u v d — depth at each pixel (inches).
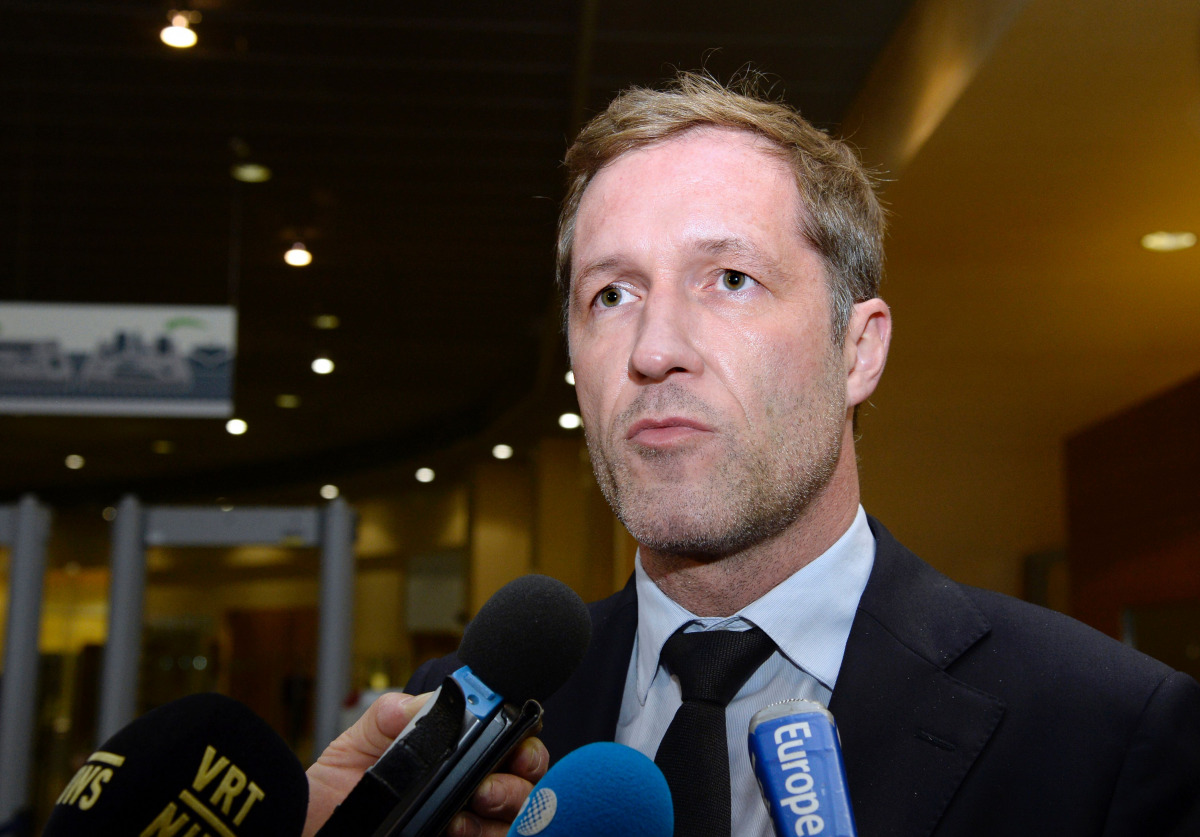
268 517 200.5
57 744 277.6
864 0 159.2
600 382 33.4
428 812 21.9
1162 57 127.1
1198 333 248.8
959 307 232.5
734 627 33.9
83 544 379.2
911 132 156.5
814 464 32.4
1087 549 171.9
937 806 29.8
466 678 23.6
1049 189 169.6
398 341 375.2
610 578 456.8
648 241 32.8
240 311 336.8
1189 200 173.0
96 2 178.9
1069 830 29.3
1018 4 117.3
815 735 21.6
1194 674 136.5
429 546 593.9
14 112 212.1
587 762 21.4
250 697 440.8
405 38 188.4
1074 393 299.1
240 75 200.5
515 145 226.5
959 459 318.3
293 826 20.5
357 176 241.8
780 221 33.2
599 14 161.9
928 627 33.7
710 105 34.8
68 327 200.8
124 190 248.5
